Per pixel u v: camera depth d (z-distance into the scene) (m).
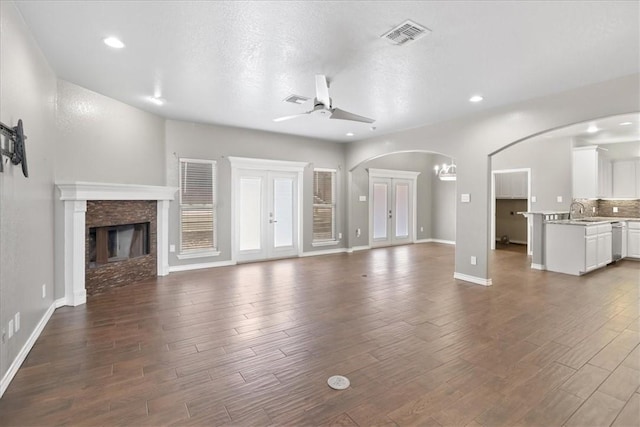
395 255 7.68
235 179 6.48
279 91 4.21
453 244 9.64
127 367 2.52
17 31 2.51
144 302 4.11
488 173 4.95
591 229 5.75
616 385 2.28
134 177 4.97
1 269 2.19
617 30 2.71
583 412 1.99
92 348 2.83
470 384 2.30
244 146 6.51
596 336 3.09
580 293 4.54
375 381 2.34
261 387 2.27
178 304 4.03
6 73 2.32
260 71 3.57
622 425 1.87
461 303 4.10
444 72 3.56
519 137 4.56
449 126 5.50
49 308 3.54
